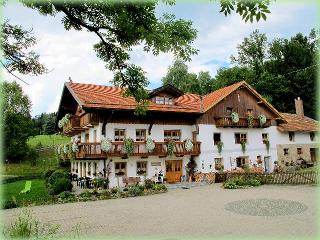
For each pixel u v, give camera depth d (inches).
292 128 1509.6
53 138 2775.6
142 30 418.9
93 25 421.1
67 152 1193.4
